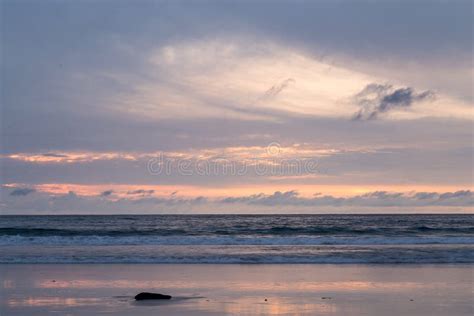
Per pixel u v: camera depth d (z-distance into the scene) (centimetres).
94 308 1316
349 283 1720
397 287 1644
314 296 1489
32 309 1309
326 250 2702
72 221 7325
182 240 3184
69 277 1845
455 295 1506
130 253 2550
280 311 1283
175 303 1380
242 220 7712
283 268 2088
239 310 1292
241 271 2002
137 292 1555
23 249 2731
